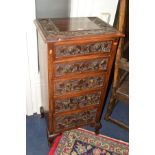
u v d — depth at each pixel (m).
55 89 1.46
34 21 1.54
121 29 1.58
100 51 1.42
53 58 1.31
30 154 1.74
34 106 2.09
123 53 1.75
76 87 1.52
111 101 1.99
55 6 1.75
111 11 1.93
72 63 1.39
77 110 1.66
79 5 1.76
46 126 1.91
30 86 1.95
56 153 1.76
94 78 1.54
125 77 2.03
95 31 1.39
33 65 1.86
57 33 1.31
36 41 1.77
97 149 1.83
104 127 2.05
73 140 1.89
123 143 1.90
